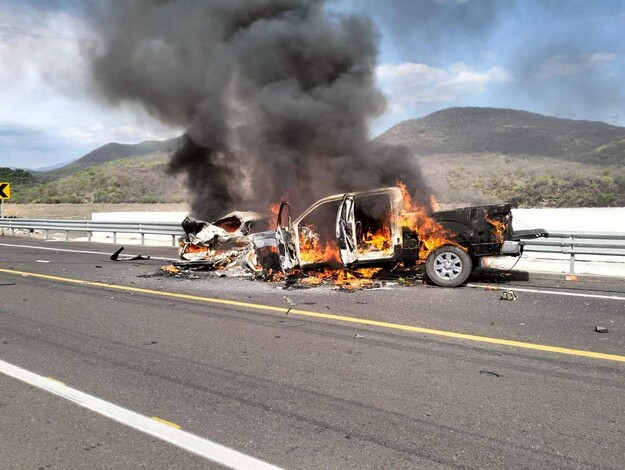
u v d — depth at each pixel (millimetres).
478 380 4305
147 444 3268
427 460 3039
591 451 3135
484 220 8477
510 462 3012
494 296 7754
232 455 3117
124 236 18859
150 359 4938
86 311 7016
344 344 5359
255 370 4605
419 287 8547
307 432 3408
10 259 12773
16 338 5691
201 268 10344
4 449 3211
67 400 3967
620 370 4516
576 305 7059
